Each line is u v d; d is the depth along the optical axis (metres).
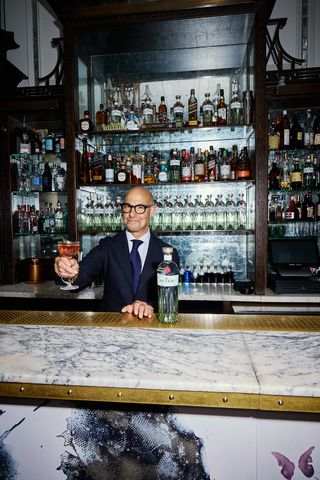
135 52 2.91
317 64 3.00
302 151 2.76
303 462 0.88
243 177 2.60
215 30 2.57
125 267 1.94
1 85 2.72
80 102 2.74
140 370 0.80
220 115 2.69
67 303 2.71
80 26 2.50
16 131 2.88
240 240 3.07
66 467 0.98
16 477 1.00
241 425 0.90
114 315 1.30
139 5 2.38
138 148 3.14
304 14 3.00
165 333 1.07
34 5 3.27
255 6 2.32
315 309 2.33
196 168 2.74
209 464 0.92
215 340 1.00
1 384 0.80
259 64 2.36
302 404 0.73
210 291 2.56
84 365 0.83
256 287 2.46
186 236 3.13
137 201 1.91
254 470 0.90
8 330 1.11
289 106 2.69
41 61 3.28
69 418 0.97
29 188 3.00
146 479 0.95
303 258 2.60
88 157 2.88
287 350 0.91
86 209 2.91
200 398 0.75
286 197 2.86
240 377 0.76
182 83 3.09
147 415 0.94
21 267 2.94
